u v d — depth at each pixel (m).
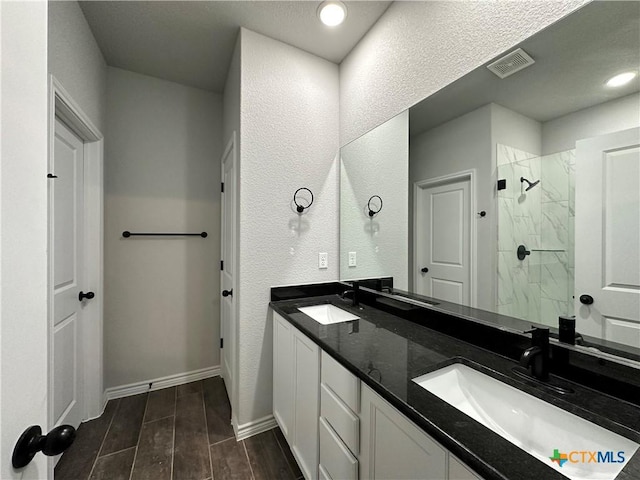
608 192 0.79
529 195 0.97
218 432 1.77
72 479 1.41
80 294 1.79
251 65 1.77
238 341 1.77
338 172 2.10
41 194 0.49
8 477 0.40
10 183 0.41
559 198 0.89
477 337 1.12
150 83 2.27
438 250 1.34
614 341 0.78
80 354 1.79
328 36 1.83
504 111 1.04
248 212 1.78
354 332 1.29
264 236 1.83
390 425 0.81
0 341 0.39
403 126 1.52
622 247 0.77
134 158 2.21
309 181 1.99
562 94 0.88
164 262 2.31
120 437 1.71
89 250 1.88
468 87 1.17
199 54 2.00
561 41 0.87
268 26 1.74
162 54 2.00
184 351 2.39
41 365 0.49
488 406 0.88
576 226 0.86
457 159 1.23
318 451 1.22
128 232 2.17
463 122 1.20
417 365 0.95
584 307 0.84
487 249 1.12
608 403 0.72
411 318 1.46
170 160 2.34
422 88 1.40
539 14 0.92
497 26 1.05
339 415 1.06
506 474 0.51
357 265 1.91
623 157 0.76
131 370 2.20
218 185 2.53
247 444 1.67
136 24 1.71
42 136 0.50
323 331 1.29
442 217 1.32
